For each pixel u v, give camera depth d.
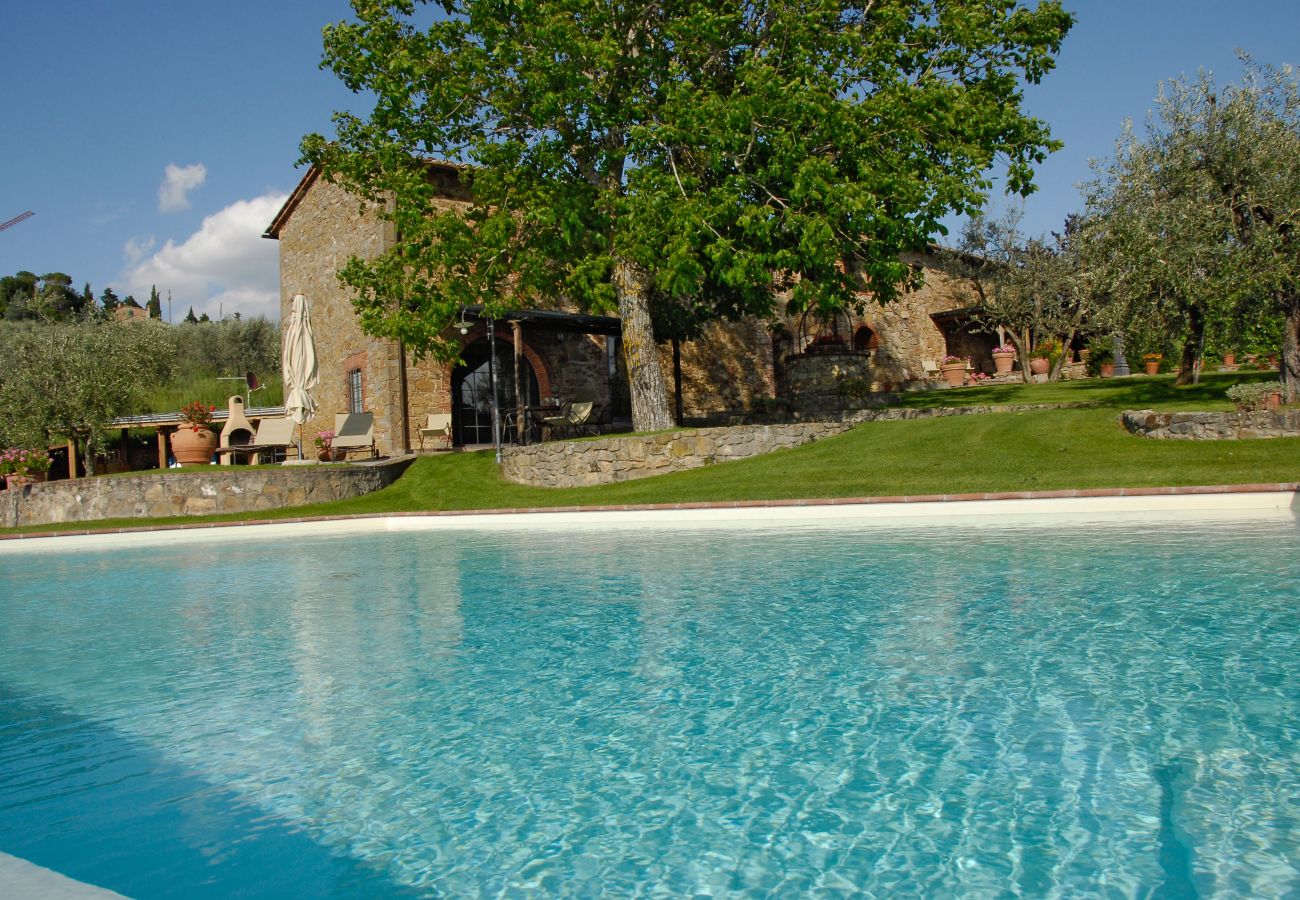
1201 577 7.03
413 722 4.64
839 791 3.54
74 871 3.11
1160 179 14.64
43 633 7.44
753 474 15.66
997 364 31.84
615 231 17.25
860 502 11.95
